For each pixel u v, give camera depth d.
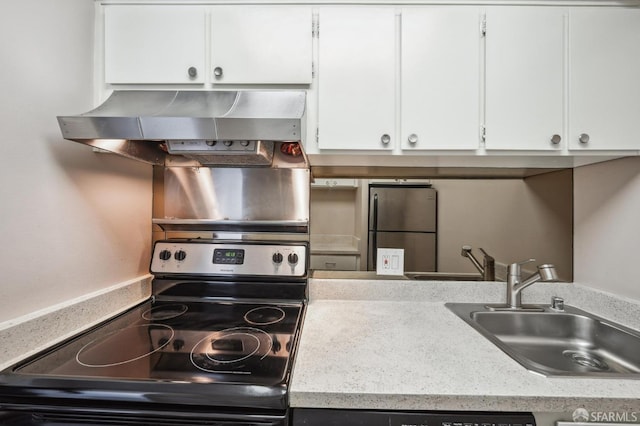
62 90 0.93
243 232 1.38
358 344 0.91
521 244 1.38
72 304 0.94
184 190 1.38
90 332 0.96
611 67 1.01
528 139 1.02
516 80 1.02
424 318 1.15
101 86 1.06
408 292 1.36
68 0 0.95
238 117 0.87
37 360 0.78
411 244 1.41
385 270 1.40
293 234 1.38
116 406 0.68
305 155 1.09
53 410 0.67
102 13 1.07
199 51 1.05
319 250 1.41
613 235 1.15
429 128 1.03
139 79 1.05
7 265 0.77
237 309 1.19
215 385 0.67
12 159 0.78
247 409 0.67
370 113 1.04
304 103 0.99
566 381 0.72
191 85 1.05
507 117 1.02
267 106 0.98
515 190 1.38
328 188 1.42
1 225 0.76
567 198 1.33
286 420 0.67
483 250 1.39
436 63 1.03
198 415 0.67
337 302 1.33
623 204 1.12
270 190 1.37
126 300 1.18
